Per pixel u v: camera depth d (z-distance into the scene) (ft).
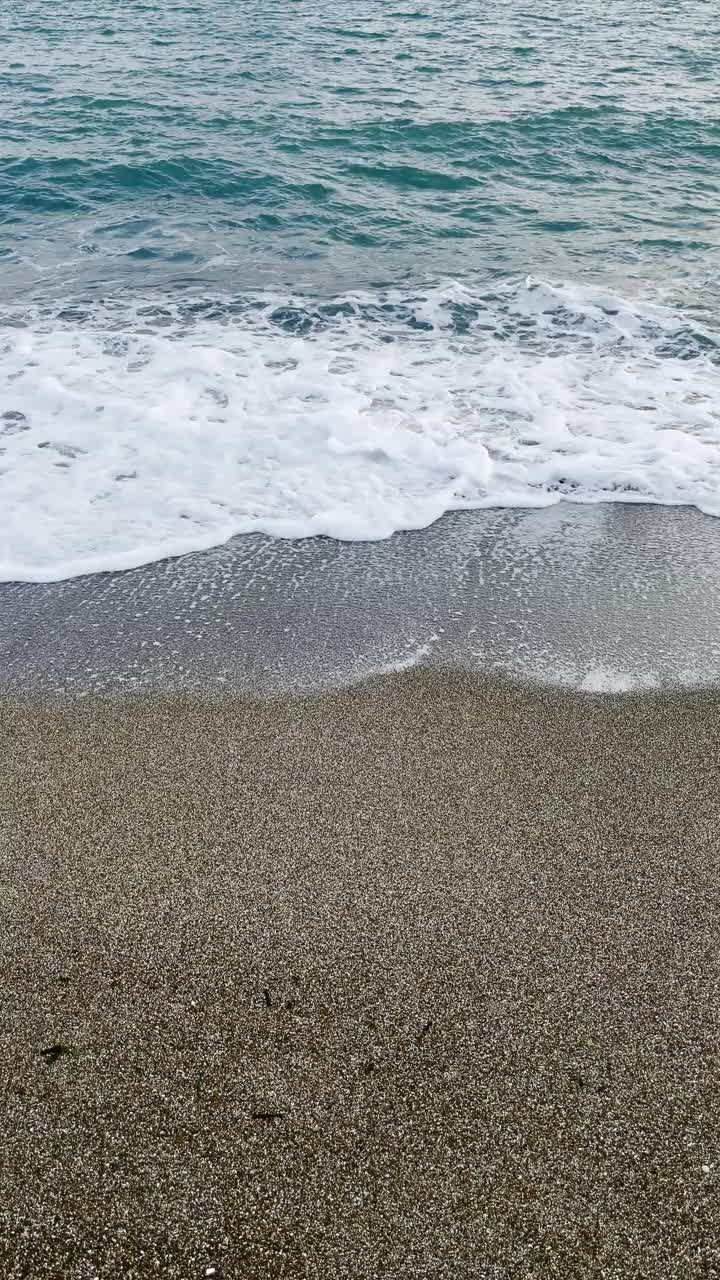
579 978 9.64
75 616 15.48
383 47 59.41
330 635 15.12
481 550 17.31
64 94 49.62
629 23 65.82
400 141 42.83
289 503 18.35
